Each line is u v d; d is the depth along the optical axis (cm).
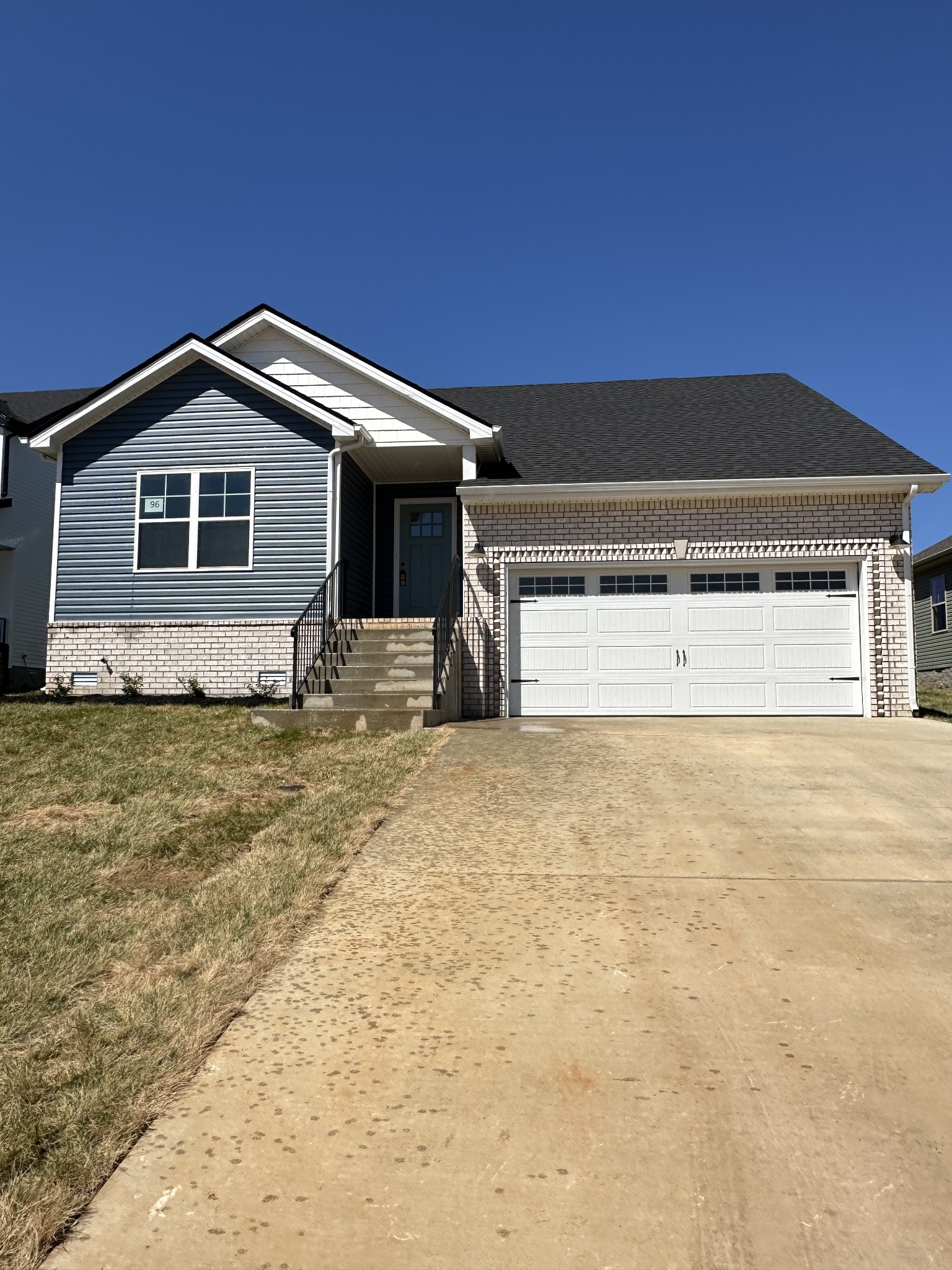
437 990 444
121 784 841
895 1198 304
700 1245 287
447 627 1310
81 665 1496
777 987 442
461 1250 287
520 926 515
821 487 1402
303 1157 329
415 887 580
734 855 626
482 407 1905
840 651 1416
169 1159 330
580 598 1466
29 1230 295
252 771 881
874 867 602
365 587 1677
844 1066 377
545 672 1459
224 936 509
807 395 1828
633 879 584
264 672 1459
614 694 1446
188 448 1512
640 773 852
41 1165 326
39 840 692
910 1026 407
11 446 2430
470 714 1438
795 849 638
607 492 1435
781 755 932
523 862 619
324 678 1277
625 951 481
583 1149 329
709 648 1438
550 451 1622
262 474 1495
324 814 735
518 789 802
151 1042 404
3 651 2005
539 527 1470
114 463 1524
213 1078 377
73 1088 370
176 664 1478
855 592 1422
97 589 1506
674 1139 334
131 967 479
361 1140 337
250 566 1481
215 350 1484
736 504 1438
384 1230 295
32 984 458
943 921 517
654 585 1457
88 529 1518
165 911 554
